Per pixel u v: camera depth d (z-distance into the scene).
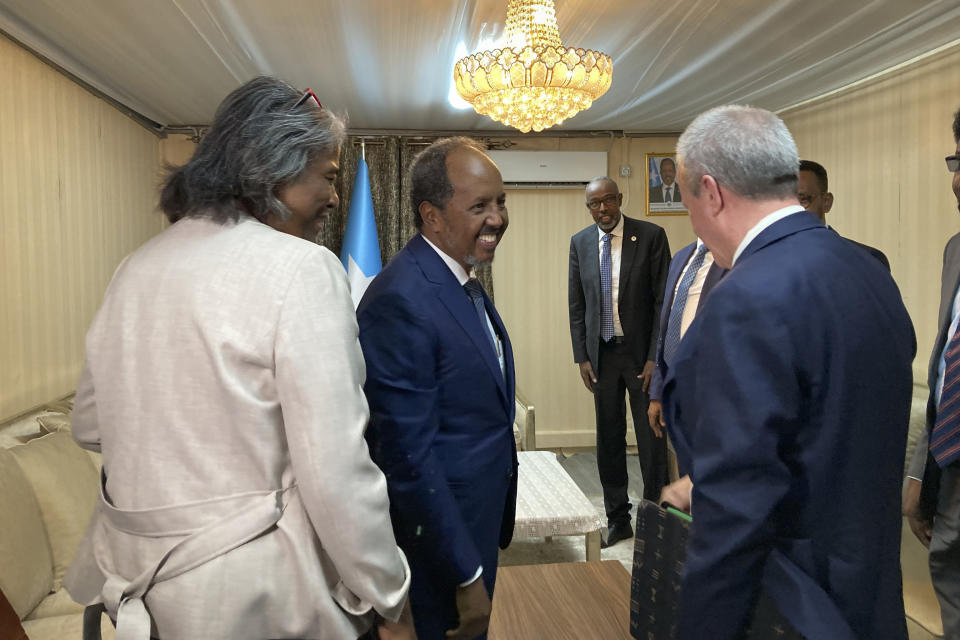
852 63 3.36
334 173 1.11
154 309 0.93
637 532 1.34
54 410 2.84
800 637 0.94
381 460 1.23
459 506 1.31
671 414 1.20
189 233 0.98
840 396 0.96
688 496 1.31
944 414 1.57
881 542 0.98
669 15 2.68
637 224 3.41
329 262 0.98
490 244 1.37
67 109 3.32
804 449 0.98
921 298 3.29
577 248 3.54
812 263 1.00
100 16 2.64
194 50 3.06
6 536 1.85
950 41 3.03
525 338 5.38
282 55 3.16
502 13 2.64
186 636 0.86
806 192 2.13
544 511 2.74
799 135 4.29
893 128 3.45
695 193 1.15
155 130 4.55
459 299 1.33
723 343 0.97
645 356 3.40
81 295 3.46
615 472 3.48
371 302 1.29
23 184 2.88
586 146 5.19
